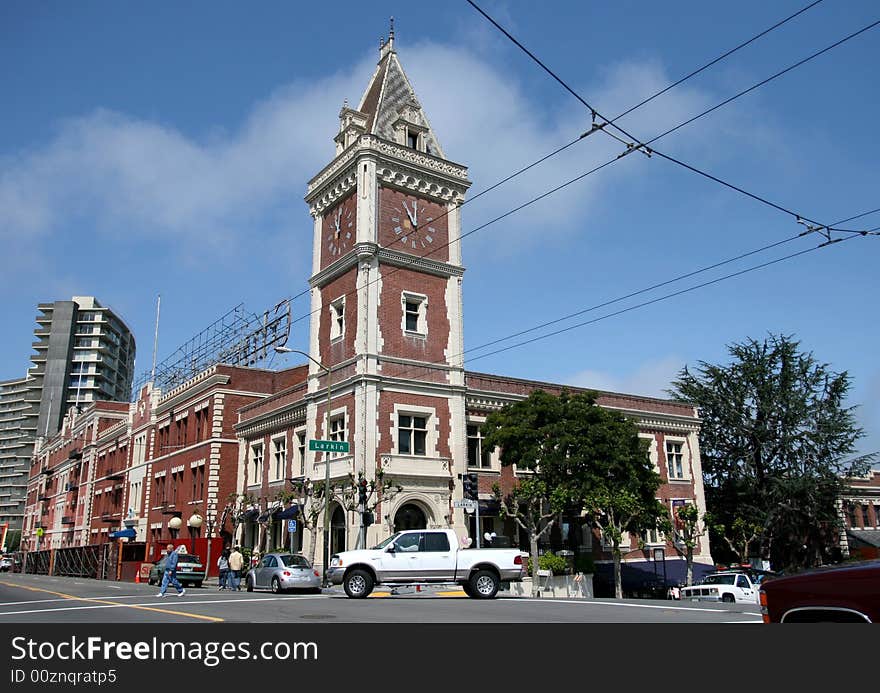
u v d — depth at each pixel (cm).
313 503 3600
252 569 3109
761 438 5050
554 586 3203
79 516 7856
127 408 7919
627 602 2080
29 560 8938
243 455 4600
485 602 2016
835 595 663
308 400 3834
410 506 3438
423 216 3878
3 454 17712
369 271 3578
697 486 4625
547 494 3272
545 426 3272
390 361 3516
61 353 16338
